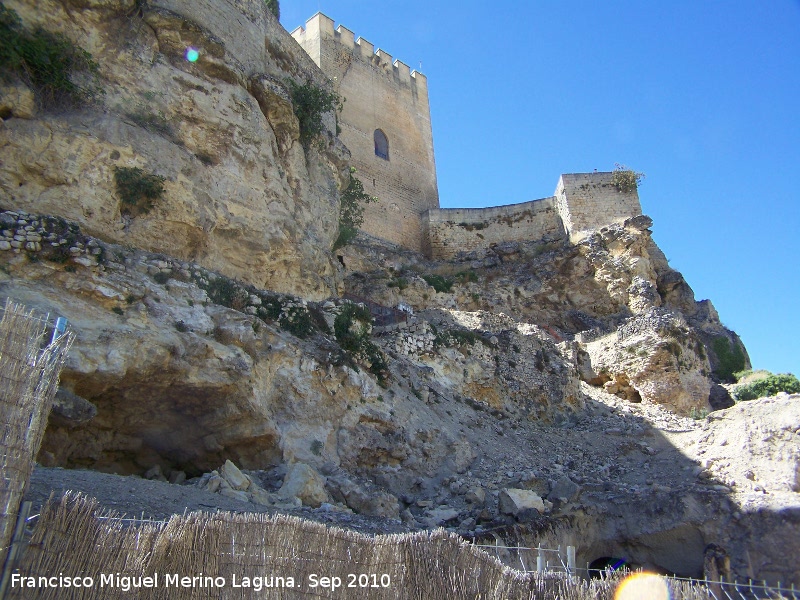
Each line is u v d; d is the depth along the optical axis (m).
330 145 25.25
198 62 18.88
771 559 14.10
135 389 12.86
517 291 43.78
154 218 16.09
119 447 13.66
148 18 18.05
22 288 12.05
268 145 20.23
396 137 50.47
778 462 16.50
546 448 21.92
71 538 6.69
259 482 13.66
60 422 11.47
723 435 18.50
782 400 18.14
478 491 16.44
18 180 13.91
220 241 17.92
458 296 42.38
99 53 16.64
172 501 10.56
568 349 30.55
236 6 21.75
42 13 15.57
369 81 50.34
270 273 19.11
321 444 15.70
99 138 15.30
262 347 15.45
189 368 13.38
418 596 7.54
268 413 14.77
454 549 7.88
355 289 38.69
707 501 15.44
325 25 48.81
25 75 14.67
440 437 18.73
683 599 8.50
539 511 15.16
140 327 13.11
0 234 12.45
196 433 14.30
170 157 16.75
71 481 10.10
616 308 42.44
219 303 15.64
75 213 14.48
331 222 23.41
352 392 17.14
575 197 46.38
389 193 48.06
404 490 16.64
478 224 49.19
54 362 7.06
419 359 23.22
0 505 6.30
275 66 23.75
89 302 12.86
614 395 31.92
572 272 44.06
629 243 43.88
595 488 17.12
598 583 8.04
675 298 46.16
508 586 7.79
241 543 7.40
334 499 14.14
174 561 7.10
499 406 24.75
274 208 19.58
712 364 42.47
